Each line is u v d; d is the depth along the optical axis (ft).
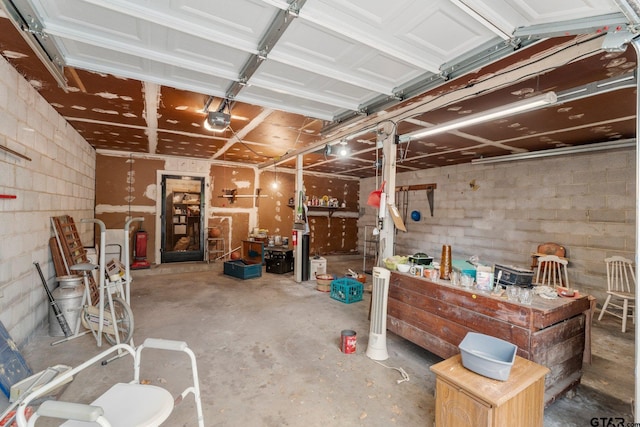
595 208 14.26
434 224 22.07
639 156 4.57
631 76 6.40
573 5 4.85
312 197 25.70
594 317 13.19
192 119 12.19
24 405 3.68
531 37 5.64
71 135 13.57
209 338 10.14
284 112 10.78
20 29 5.64
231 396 7.04
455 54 6.66
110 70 7.67
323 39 6.21
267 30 5.89
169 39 6.29
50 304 9.71
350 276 18.49
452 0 4.70
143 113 11.49
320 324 11.60
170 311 12.65
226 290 16.11
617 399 7.28
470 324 7.61
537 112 9.91
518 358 6.16
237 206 23.57
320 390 7.37
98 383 7.36
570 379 7.22
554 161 15.74
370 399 7.07
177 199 27.53
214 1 5.07
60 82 8.47
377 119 11.10
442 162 20.01
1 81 7.45
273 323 11.59
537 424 5.67
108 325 9.25
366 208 29.19
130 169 19.84
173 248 27.50
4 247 7.75
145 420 4.16
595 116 10.27
